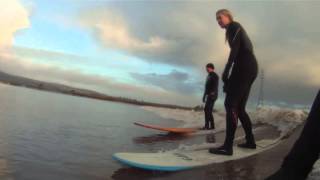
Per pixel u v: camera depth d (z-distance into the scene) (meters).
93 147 4.79
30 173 3.44
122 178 3.43
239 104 4.59
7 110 7.53
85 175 3.48
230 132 4.31
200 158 4.09
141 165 3.68
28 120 6.49
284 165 1.58
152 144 5.38
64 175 3.45
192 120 9.35
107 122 7.43
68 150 4.48
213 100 7.32
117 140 5.47
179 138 6.15
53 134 5.42
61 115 7.72
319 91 1.58
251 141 4.72
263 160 4.18
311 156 1.54
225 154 4.30
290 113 8.34
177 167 3.71
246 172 3.71
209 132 6.99
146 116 9.74
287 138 5.69
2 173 3.38
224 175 3.59
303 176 1.55
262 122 8.55
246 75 4.26
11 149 4.29
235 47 4.18
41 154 4.18
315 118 1.55
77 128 6.20
